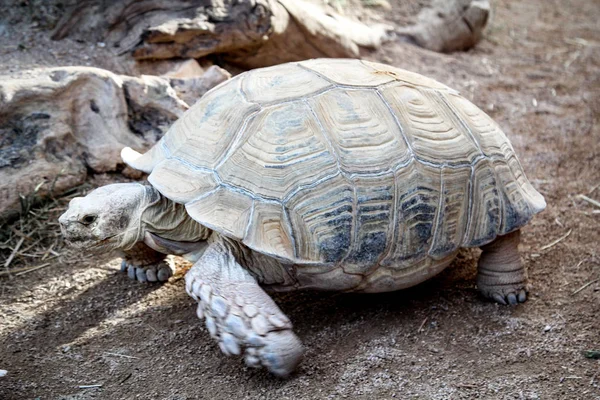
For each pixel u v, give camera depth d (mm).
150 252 1636
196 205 1451
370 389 1421
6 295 1631
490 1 3527
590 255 1727
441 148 1520
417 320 1560
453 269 1696
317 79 1535
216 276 1438
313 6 2340
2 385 1441
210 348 1511
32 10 2025
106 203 1486
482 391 1417
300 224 1442
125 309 1601
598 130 2191
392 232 1474
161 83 1887
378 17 2686
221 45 2041
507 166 1578
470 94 2342
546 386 1427
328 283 1483
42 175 1785
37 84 1787
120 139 1860
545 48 2910
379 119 1505
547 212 1869
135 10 2002
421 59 2537
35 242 1740
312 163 1457
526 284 1615
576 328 1541
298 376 1442
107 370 1473
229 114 1511
